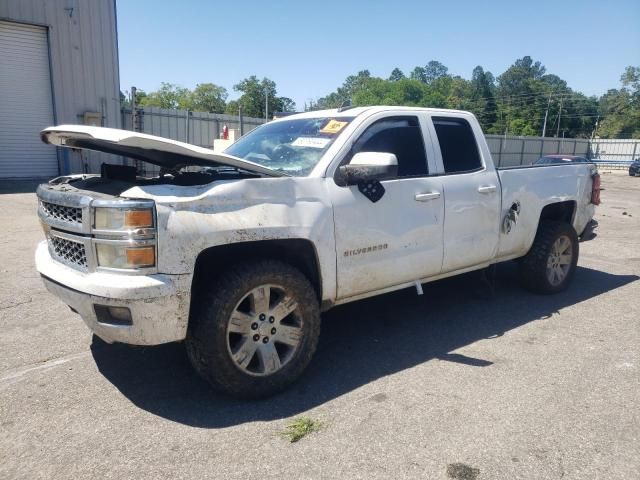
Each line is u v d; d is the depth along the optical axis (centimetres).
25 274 596
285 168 372
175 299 283
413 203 398
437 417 305
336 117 409
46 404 317
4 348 398
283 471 255
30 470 254
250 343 317
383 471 255
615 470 257
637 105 7906
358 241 363
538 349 409
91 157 1791
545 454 270
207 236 291
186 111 2142
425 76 14112
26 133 1702
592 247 862
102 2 1770
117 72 1845
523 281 550
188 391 336
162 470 255
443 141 444
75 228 298
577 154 5269
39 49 1686
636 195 2166
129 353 393
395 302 528
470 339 430
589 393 336
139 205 276
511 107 9762
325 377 359
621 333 445
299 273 333
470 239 448
